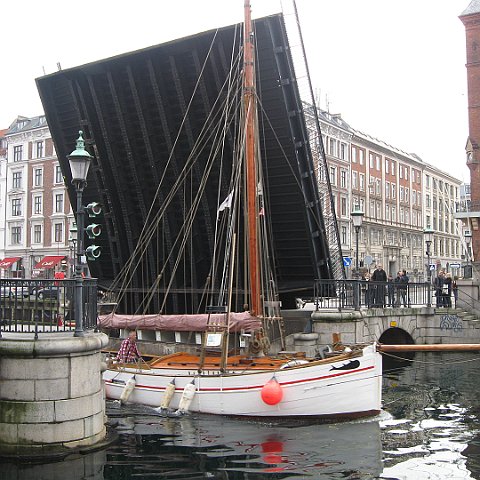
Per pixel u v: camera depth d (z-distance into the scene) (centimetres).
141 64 1709
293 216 1778
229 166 1762
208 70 1653
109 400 1432
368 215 6316
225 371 1293
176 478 870
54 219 5434
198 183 1819
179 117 1759
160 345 1752
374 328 1934
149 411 1306
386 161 6819
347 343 1523
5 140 5934
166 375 1332
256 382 1214
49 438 915
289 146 1669
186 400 1268
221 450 1012
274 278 1878
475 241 2994
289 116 1641
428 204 7994
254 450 1012
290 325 1766
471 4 3055
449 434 1127
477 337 2255
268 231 1816
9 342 916
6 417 916
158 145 1839
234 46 1542
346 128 5972
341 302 1761
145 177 1905
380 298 2042
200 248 1917
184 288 1964
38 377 917
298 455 989
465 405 1395
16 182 5781
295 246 1833
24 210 5681
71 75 1812
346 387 1197
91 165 1981
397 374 1870
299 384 1192
